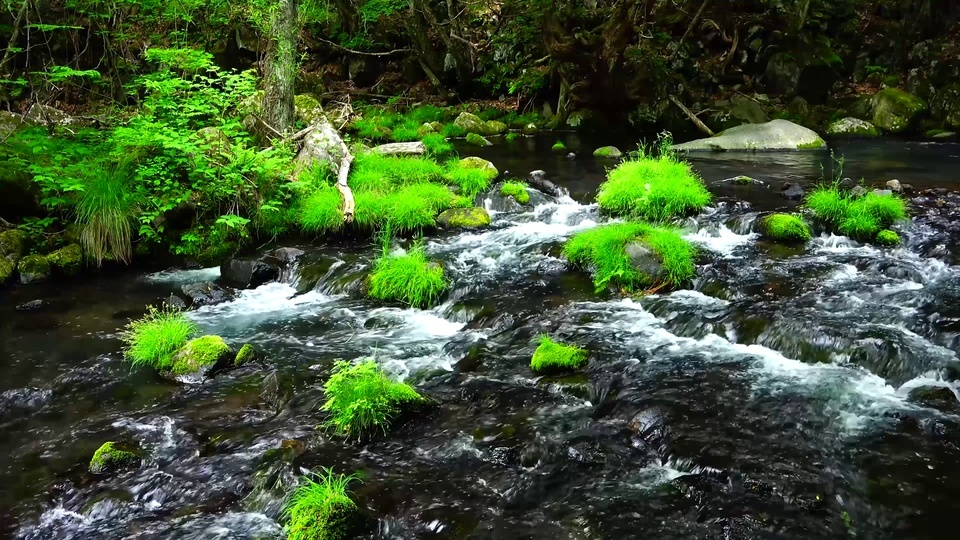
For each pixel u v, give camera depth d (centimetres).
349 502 458
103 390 659
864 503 464
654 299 815
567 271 934
